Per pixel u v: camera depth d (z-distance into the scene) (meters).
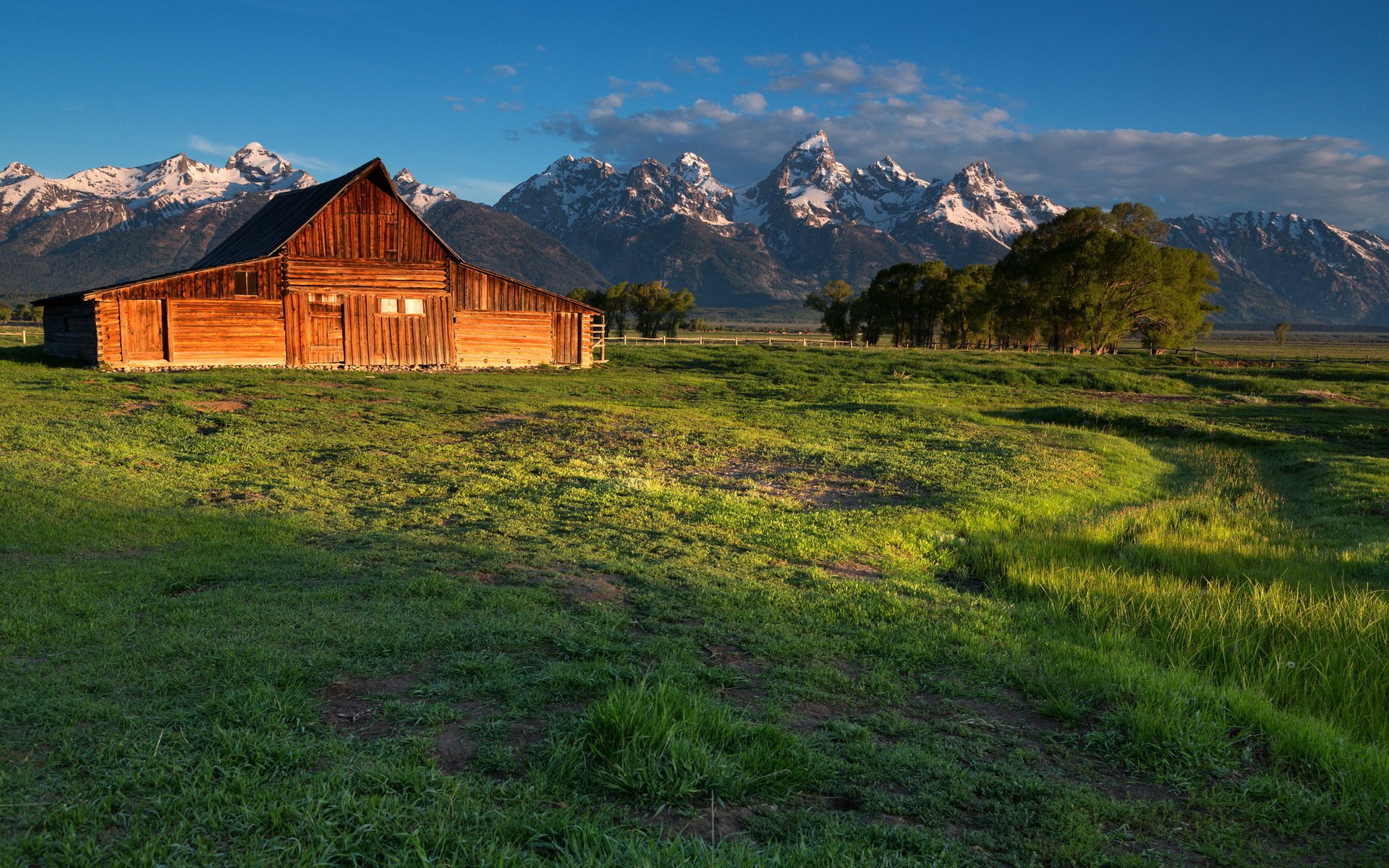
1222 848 3.84
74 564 7.79
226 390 25.80
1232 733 5.27
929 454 19.42
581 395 30.44
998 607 8.37
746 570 9.14
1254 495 17.31
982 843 3.75
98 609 6.34
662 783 4.03
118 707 4.57
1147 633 7.87
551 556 9.12
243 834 3.41
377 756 4.15
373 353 37.09
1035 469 17.94
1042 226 82.69
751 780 4.12
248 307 34.25
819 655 6.38
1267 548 12.25
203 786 3.72
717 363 50.25
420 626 6.29
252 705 4.60
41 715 4.42
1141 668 6.29
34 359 34.97
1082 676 6.07
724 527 11.48
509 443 18.09
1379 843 3.91
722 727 4.59
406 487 13.10
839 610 7.73
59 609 6.31
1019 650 6.84
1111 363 61.34
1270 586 9.34
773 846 3.54
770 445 19.70
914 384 42.78
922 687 5.95
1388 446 24.81
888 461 17.97
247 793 3.70
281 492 12.32
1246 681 6.31
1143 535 12.69
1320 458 21.31
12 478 11.83
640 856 3.32
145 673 5.11
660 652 6.03
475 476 14.21
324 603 6.80
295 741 4.23
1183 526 13.73
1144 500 16.92
